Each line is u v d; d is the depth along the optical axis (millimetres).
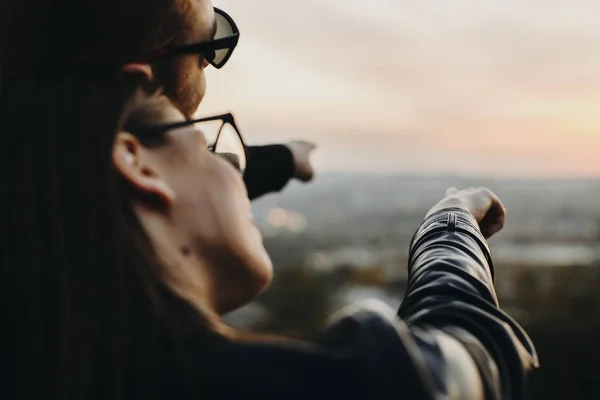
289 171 1055
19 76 760
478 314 719
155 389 619
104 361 630
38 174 669
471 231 896
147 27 755
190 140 761
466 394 614
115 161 691
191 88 806
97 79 738
